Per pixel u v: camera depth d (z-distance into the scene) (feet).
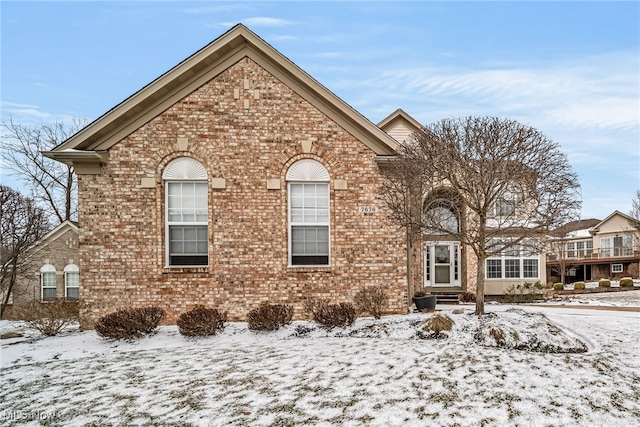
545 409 17.72
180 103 39.40
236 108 39.73
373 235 40.01
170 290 38.32
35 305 38.34
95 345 31.91
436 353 26.23
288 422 17.08
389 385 20.84
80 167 38.09
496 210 35.83
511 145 31.45
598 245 138.21
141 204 38.45
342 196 40.04
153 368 25.35
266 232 39.34
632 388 20.06
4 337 35.40
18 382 23.43
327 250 40.70
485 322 31.73
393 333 31.76
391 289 39.83
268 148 39.83
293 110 40.14
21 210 58.44
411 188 34.68
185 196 39.81
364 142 40.45
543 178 32.14
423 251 59.36
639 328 33.60
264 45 39.04
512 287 62.18
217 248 38.86
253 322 33.94
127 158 38.60
